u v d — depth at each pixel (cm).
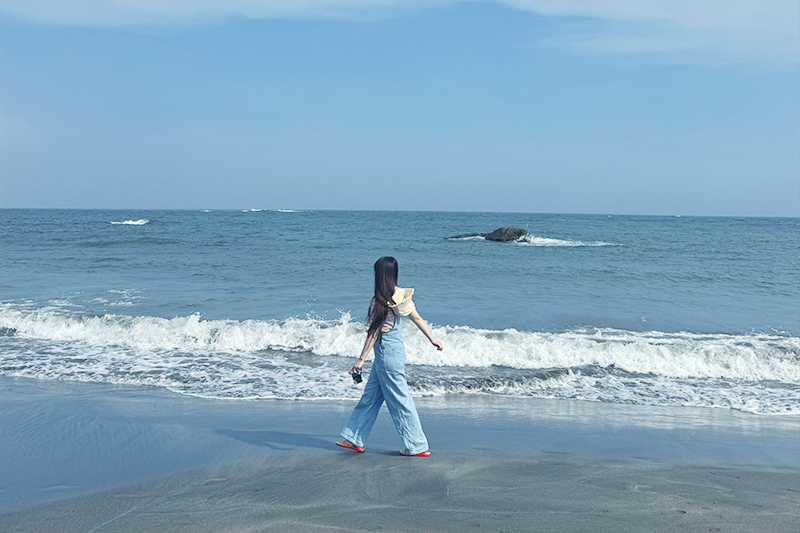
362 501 372
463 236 4006
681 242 3922
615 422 585
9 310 1123
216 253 2531
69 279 1612
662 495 390
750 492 399
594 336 974
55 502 371
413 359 820
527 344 883
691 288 1638
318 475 421
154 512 354
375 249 2945
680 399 683
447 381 721
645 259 2562
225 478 414
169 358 824
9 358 812
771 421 600
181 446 484
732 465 461
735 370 797
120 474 421
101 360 807
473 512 354
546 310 1250
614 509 363
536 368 796
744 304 1361
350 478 415
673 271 2048
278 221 7631
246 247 2909
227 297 1341
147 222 6600
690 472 442
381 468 438
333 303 1278
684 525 339
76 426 534
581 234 5141
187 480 410
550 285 1664
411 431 465
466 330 966
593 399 679
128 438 503
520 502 372
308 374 746
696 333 1028
